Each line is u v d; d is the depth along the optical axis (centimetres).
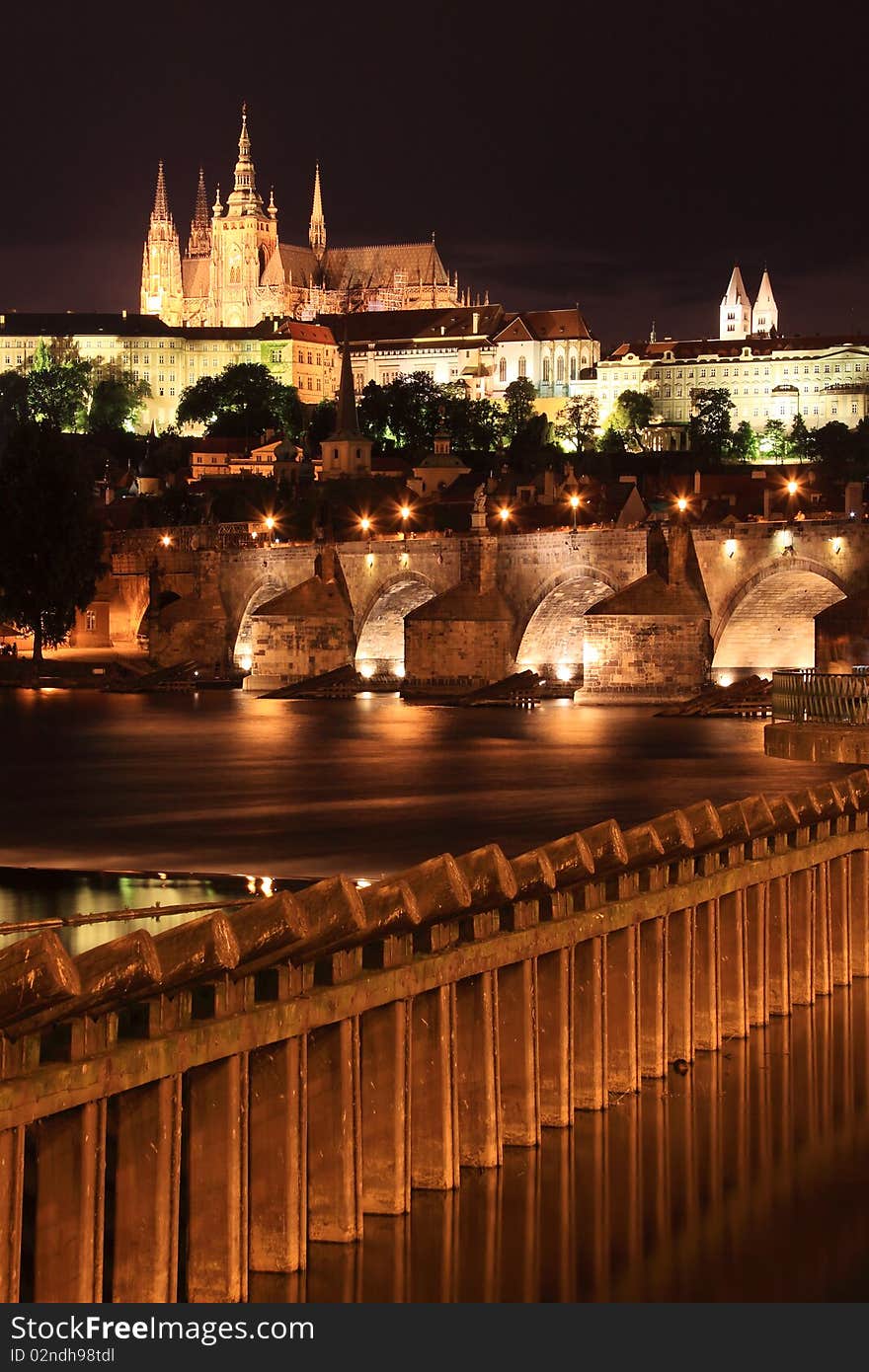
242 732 17850
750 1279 3872
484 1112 4056
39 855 8638
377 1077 3791
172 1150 3259
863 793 6041
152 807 10938
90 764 14325
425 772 13175
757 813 5209
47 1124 3134
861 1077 4962
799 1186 4331
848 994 5769
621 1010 4616
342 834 9312
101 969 3122
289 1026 3491
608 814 10138
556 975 4322
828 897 5694
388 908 3728
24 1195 3325
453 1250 3809
